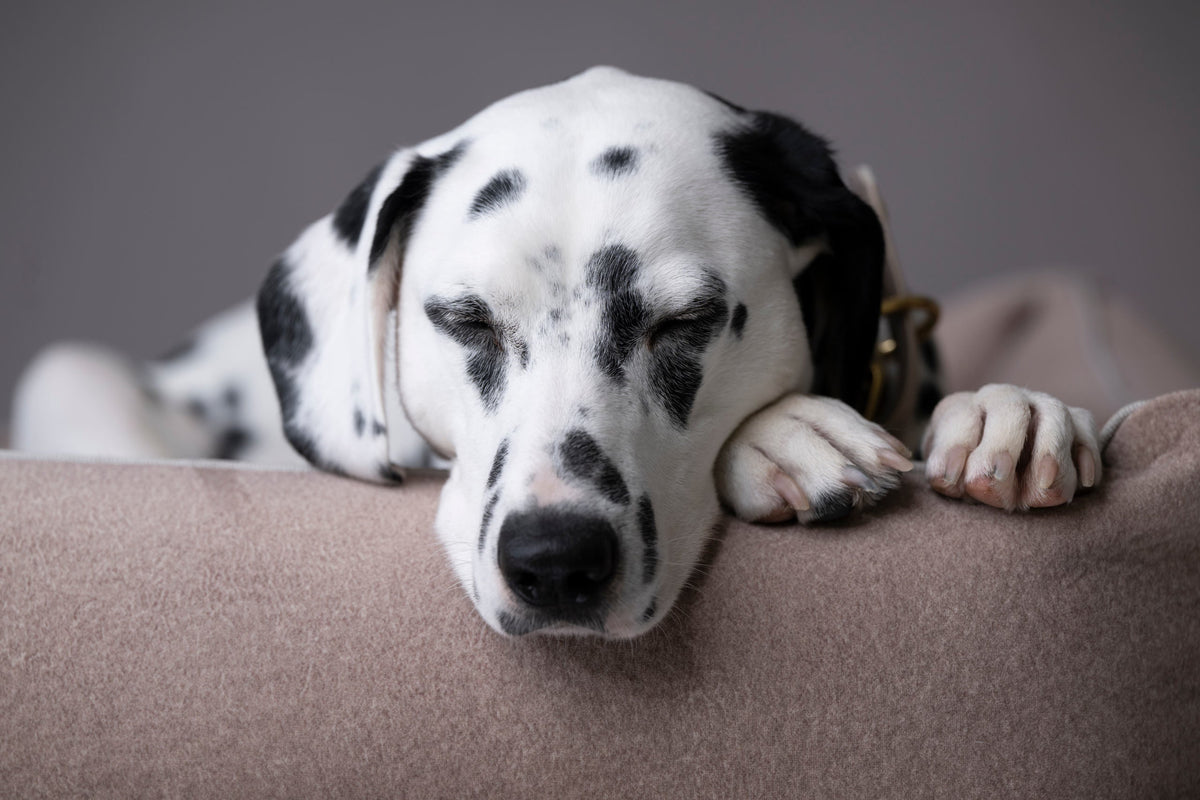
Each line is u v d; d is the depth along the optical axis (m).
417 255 1.80
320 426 1.86
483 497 1.55
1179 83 4.75
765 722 1.45
